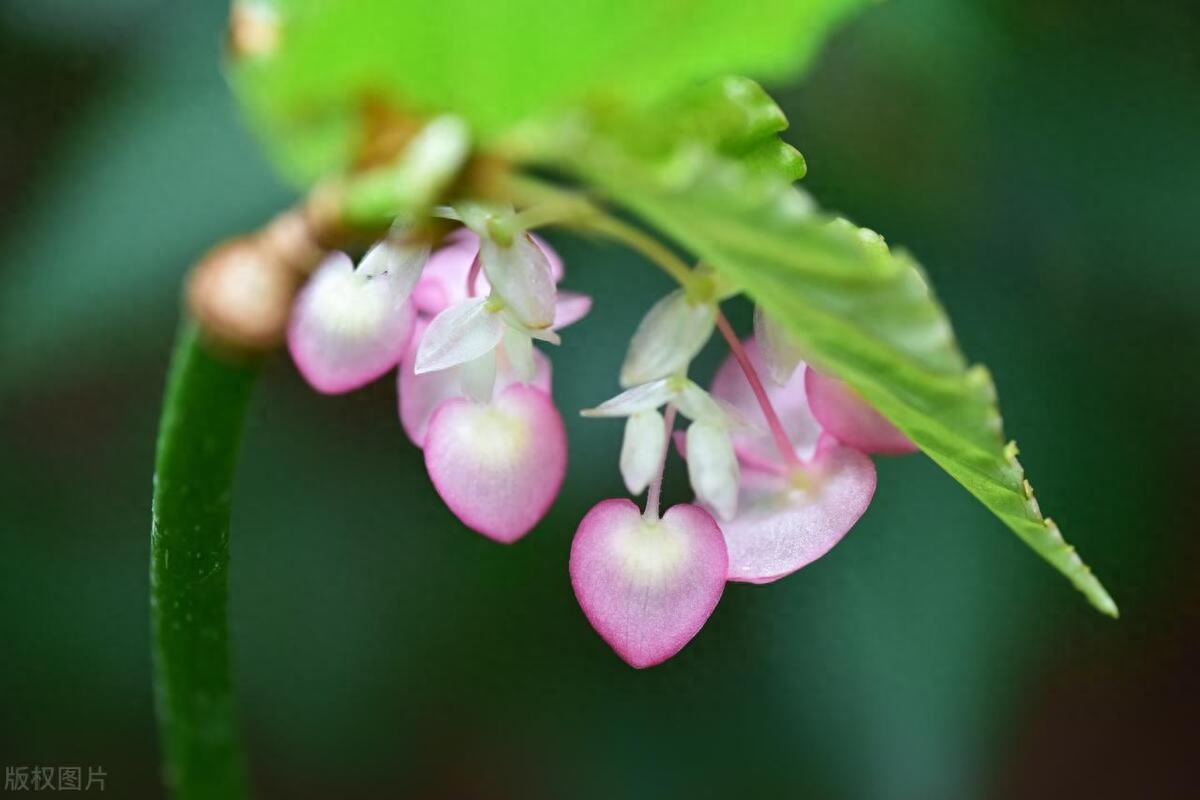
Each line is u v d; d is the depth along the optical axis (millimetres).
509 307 266
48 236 407
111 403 490
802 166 265
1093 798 614
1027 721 611
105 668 483
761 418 288
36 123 468
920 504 439
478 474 281
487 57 241
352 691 485
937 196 425
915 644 435
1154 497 446
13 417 487
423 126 245
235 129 407
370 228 250
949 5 420
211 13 425
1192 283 438
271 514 477
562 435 284
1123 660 587
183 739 291
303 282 257
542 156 244
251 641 478
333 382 284
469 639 475
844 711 444
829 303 249
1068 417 442
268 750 498
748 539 284
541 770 490
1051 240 440
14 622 480
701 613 280
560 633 472
